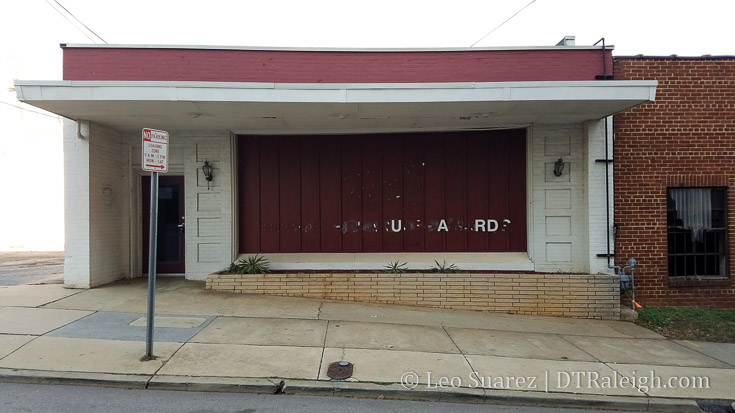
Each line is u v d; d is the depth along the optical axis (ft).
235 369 17.54
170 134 31.81
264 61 27.63
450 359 19.70
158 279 32.32
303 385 16.47
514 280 28.71
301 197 32.45
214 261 31.63
